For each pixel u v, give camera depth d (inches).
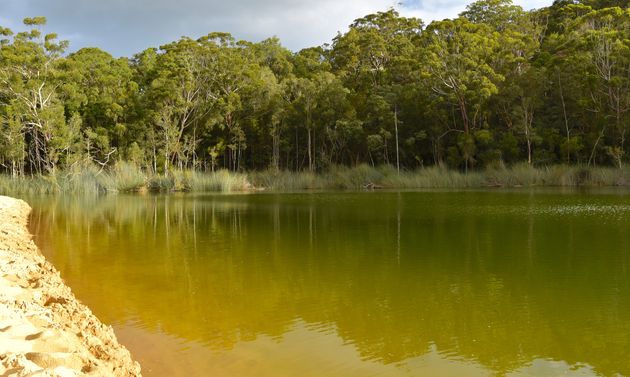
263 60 2010.3
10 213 644.1
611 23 1491.1
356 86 1771.7
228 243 447.2
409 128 1555.1
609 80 1262.3
